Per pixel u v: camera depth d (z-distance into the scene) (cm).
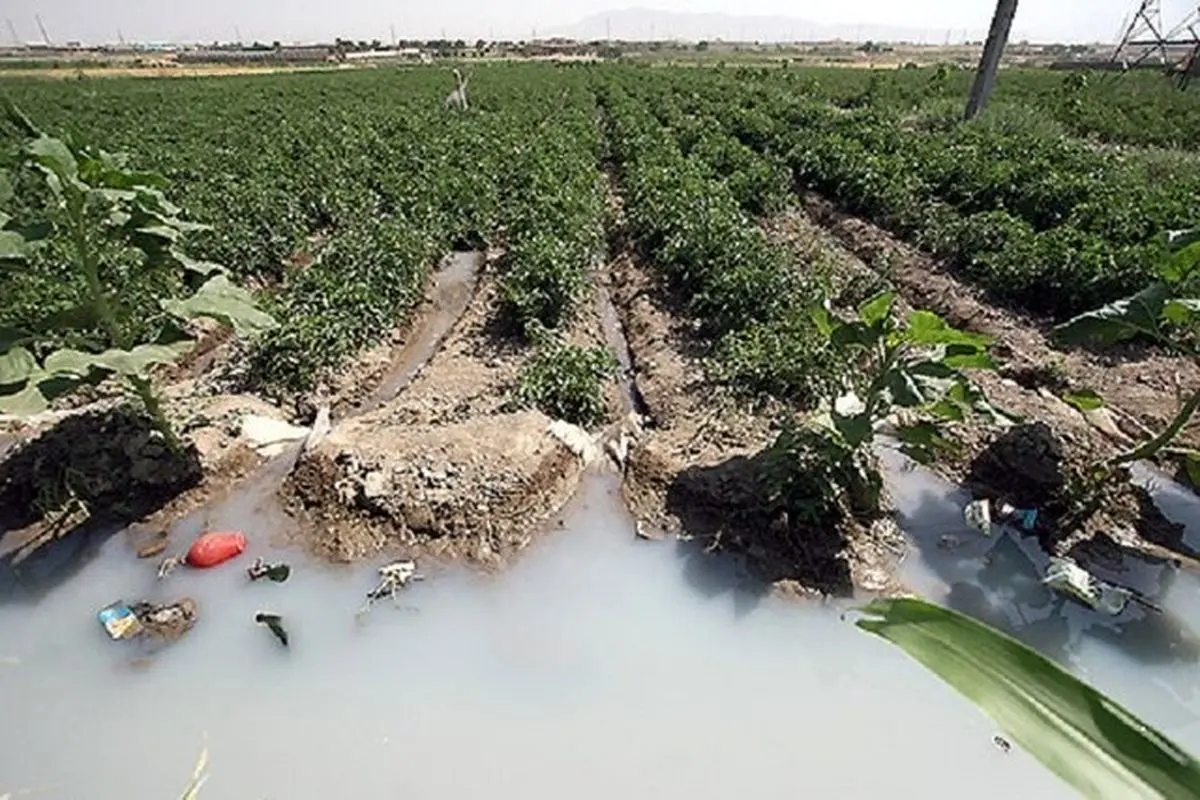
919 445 610
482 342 1002
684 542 620
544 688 506
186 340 619
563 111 3347
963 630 121
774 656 530
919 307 1098
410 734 475
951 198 1566
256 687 504
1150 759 109
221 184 1684
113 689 504
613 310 1161
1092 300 996
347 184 1753
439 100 4031
